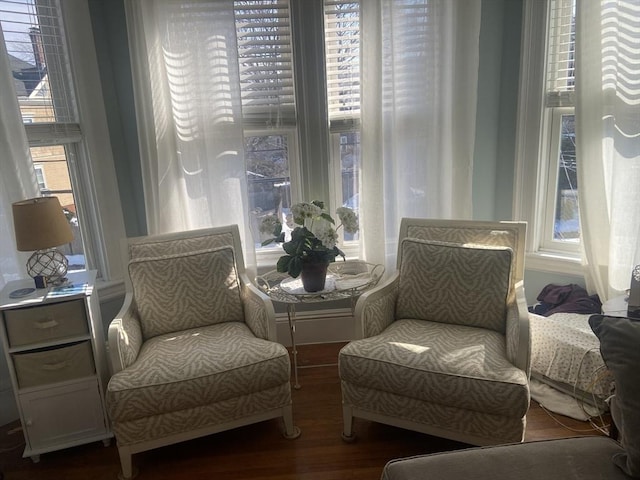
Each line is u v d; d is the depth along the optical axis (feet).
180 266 7.26
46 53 7.63
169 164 8.14
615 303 6.76
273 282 8.61
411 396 5.86
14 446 6.86
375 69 7.93
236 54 7.89
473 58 7.91
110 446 6.73
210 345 6.51
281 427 6.98
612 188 7.45
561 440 4.33
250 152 8.84
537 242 9.04
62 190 8.22
